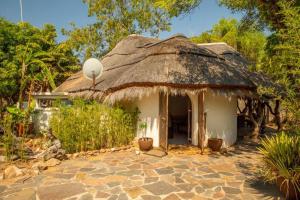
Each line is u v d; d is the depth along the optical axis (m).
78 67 20.84
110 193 5.61
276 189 5.84
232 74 10.40
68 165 7.70
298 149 5.32
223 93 9.62
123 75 10.47
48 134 10.16
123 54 15.14
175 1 7.14
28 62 11.42
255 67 8.95
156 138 10.13
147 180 6.45
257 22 8.98
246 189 5.88
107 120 9.72
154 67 9.83
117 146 9.94
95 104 9.88
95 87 11.77
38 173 6.86
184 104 15.00
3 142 7.98
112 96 10.09
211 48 16.05
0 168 7.12
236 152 9.72
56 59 19.31
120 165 7.77
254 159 8.66
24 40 16.06
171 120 12.48
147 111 10.41
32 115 12.90
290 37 5.54
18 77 13.50
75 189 5.81
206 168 7.55
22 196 5.40
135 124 10.70
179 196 5.48
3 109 13.77
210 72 9.97
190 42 11.66
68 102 14.98
